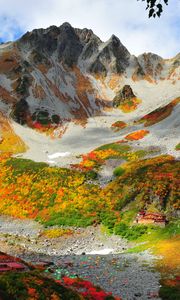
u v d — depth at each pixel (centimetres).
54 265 4306
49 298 2433
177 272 3938
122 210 7219
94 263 4494
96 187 8562
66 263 4447
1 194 9112
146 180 7694
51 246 6272
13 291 2331
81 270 4128
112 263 4475
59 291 2644
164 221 6378
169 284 3538
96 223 6988
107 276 3881
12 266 3341
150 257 4706
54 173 9525
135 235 6225
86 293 2989
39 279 2691
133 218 6788
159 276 3847
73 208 7769
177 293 3303
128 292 3375
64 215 7575
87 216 7325
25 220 7806
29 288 2447
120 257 4847
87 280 3709
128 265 4353
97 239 6450
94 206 7650
